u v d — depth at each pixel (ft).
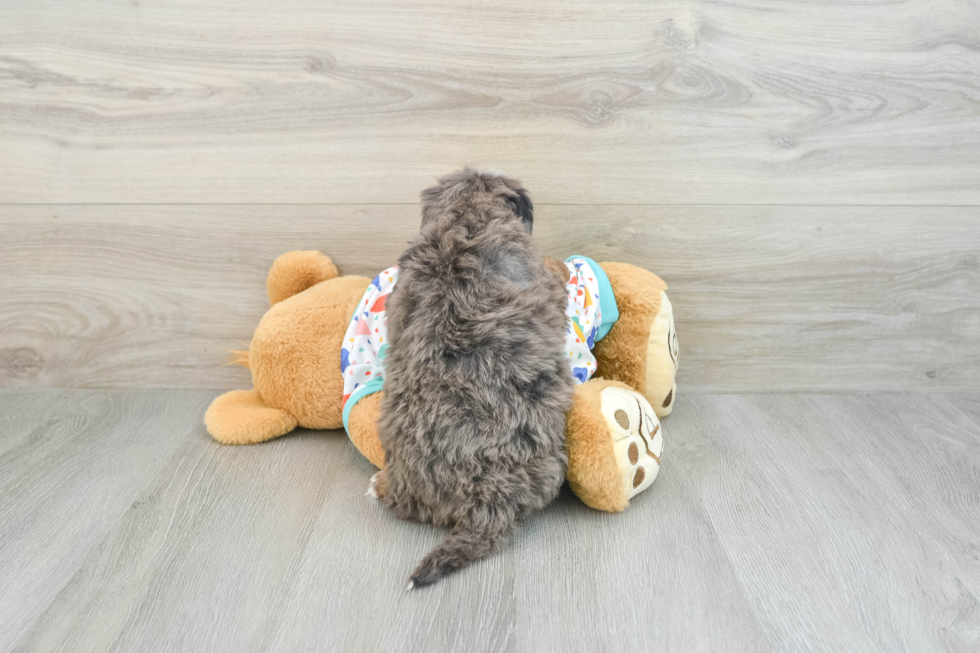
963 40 3.67
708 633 2.37
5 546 2.81
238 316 4.17
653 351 3.63
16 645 2.31
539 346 2.76
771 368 4.28
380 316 3.37
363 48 3.66
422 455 2.71
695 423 3.92
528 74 3.69
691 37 3.64
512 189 3.07
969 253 4.04
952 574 2.68
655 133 3.79
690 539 2.88
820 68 3.71
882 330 4.19
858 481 3.34
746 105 3.76
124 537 2.87
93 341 4.24
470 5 3.58
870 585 2.62
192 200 3.92
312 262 3.88
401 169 3.85
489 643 2.32
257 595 2.54
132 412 4.03
